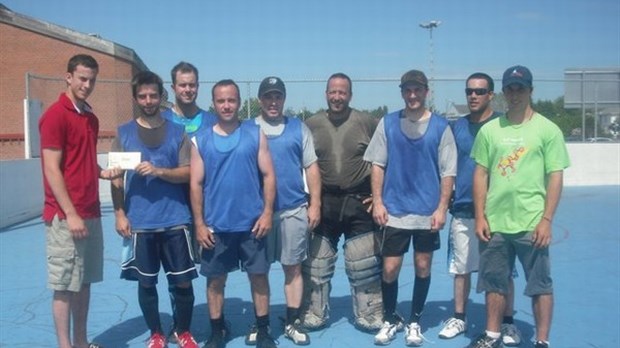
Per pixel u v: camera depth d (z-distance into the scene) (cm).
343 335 588
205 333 598
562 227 1149
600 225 1166
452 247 580
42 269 850
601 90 1841
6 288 752
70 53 2127
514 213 497
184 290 534
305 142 555
